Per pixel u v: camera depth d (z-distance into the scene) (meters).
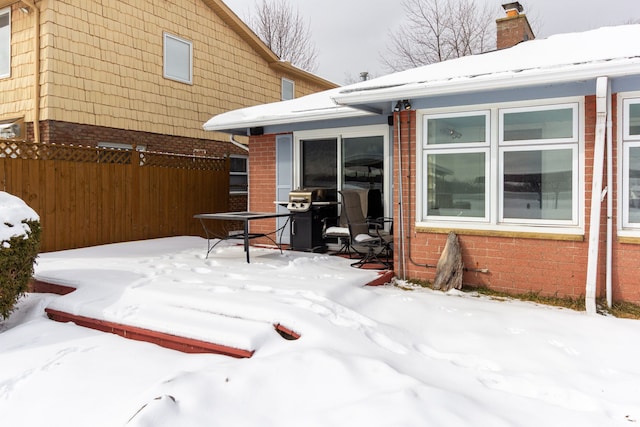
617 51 5.08
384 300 5.27
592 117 5.26
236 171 14.14
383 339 4.12
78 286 5.85
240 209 13.63
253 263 6.92
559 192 5.54
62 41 9.48
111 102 10.45
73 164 8.46
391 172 7.91
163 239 9.77
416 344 4.12
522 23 8.41
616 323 4.50
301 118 8.11
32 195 7.87
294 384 3.26
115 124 10.53
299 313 4.41
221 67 13.47
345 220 8.12
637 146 5.14
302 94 17.44
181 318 4.63
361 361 3.47
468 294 5.75
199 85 12.73
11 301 5.00
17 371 3.89
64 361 4.07
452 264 5.91
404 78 6.26
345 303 4.94
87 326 5.11
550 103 5.49
